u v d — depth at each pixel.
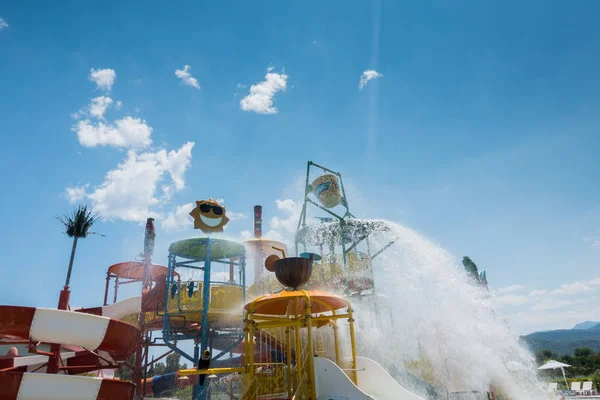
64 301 14.05
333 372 10.18
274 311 13.56
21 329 12.26
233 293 16.80
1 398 10.85
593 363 64.31
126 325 13.88
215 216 19.56
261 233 24.80
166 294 16.53
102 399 11.94
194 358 17.16
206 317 15.98
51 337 12.63
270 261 14.93
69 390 11.52
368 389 12.07
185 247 18.47
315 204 20.25
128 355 14.96
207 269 16.47
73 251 14.94
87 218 15.25
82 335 12.90
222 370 10.90
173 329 17.86
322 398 10.09
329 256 19.34
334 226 19.58
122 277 24.08
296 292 11.07
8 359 13.71
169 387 24.03
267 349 16.62
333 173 21.36
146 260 21.17
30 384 11.16
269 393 10.85
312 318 11.84
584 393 32.25
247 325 11.56
